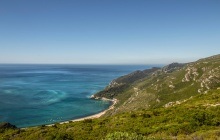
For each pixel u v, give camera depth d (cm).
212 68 16388
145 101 16038
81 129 4044
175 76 19062
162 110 5147
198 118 3512
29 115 13575
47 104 16738
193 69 17925
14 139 3916
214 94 7500
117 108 16488
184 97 14088
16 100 17300
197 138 2386
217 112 3909
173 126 3244
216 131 2569
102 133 3538
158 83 19225
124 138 1917
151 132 3198
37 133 4116
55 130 4272
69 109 15912
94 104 18650
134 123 4012
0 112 13725
